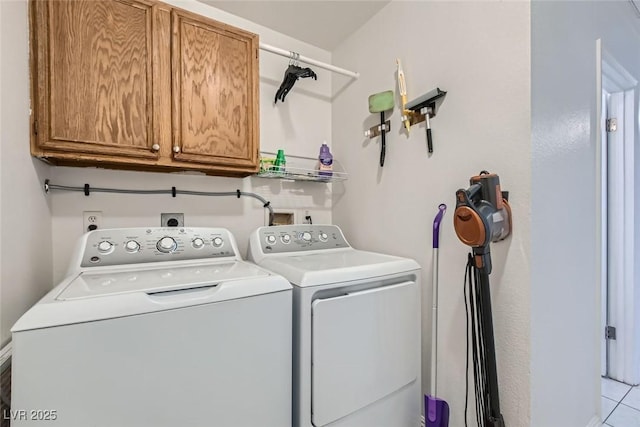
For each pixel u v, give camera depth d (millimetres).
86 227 1387
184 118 1318
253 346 915
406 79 1583
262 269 1145
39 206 1134
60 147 1063
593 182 1487
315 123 2123
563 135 1245
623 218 1975
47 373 651
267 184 1918
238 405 884
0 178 796
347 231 2029
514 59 1104
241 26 1823
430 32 1448
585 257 1426
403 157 1604
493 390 1051
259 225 1877
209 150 1385
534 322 1076
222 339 861
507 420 1115
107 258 1131
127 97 1188
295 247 1578
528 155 1065
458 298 1304
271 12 1778
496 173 1162
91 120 1120
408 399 1329
